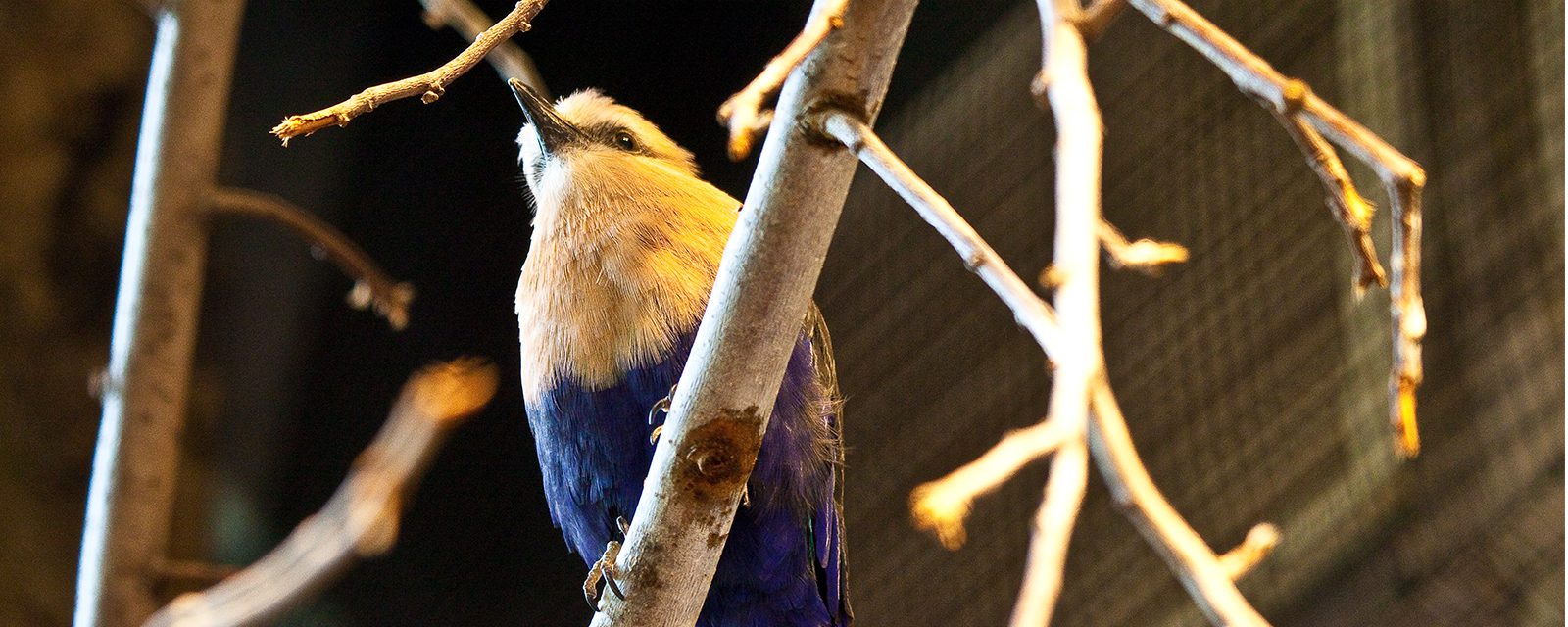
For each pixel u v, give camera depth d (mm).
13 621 7926
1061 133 3443
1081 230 3250
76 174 8406
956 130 7652
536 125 4453
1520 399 7145
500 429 11602
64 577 8078
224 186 10375
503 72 4848
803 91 2611
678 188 4238
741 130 2186
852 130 2508
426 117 11562
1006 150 7477
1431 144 7148
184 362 4375
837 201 2676
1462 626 7012
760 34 11664
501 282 11633
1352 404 7359
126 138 8539
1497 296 7203
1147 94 7406
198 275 4438
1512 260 7133
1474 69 7039
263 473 10234
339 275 11047
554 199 4262
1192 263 7430
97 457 4344
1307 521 7438
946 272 7461
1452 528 7246
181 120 4453
